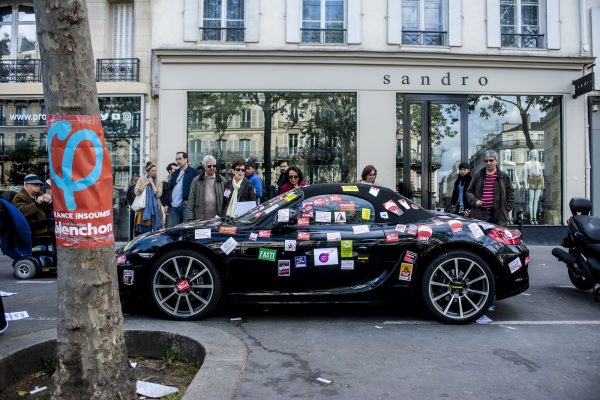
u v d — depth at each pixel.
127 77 12.30
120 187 12.19
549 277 7.74
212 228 5.07
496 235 5.08
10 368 3.41
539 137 12.48
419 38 12.45
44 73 2.79
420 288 4.98
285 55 11.97
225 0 12.23
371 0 12.27
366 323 4.96
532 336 4.51
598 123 12.54
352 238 4.96
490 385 3.35
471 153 12.37
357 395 3.17
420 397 3.15
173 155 12.00
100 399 2.76
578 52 12.53
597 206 12.45
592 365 3.75
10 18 13.12
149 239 5.03
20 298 6.22
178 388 3.34
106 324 2.83
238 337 4.06
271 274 4.95
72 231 2.77
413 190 12.27
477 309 4.91
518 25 12.57
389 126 12.16
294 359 3.85
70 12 2.74
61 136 2.75
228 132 12.18
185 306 5.10
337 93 12.23
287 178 8.31
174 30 12.11
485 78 12.30
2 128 12.44
